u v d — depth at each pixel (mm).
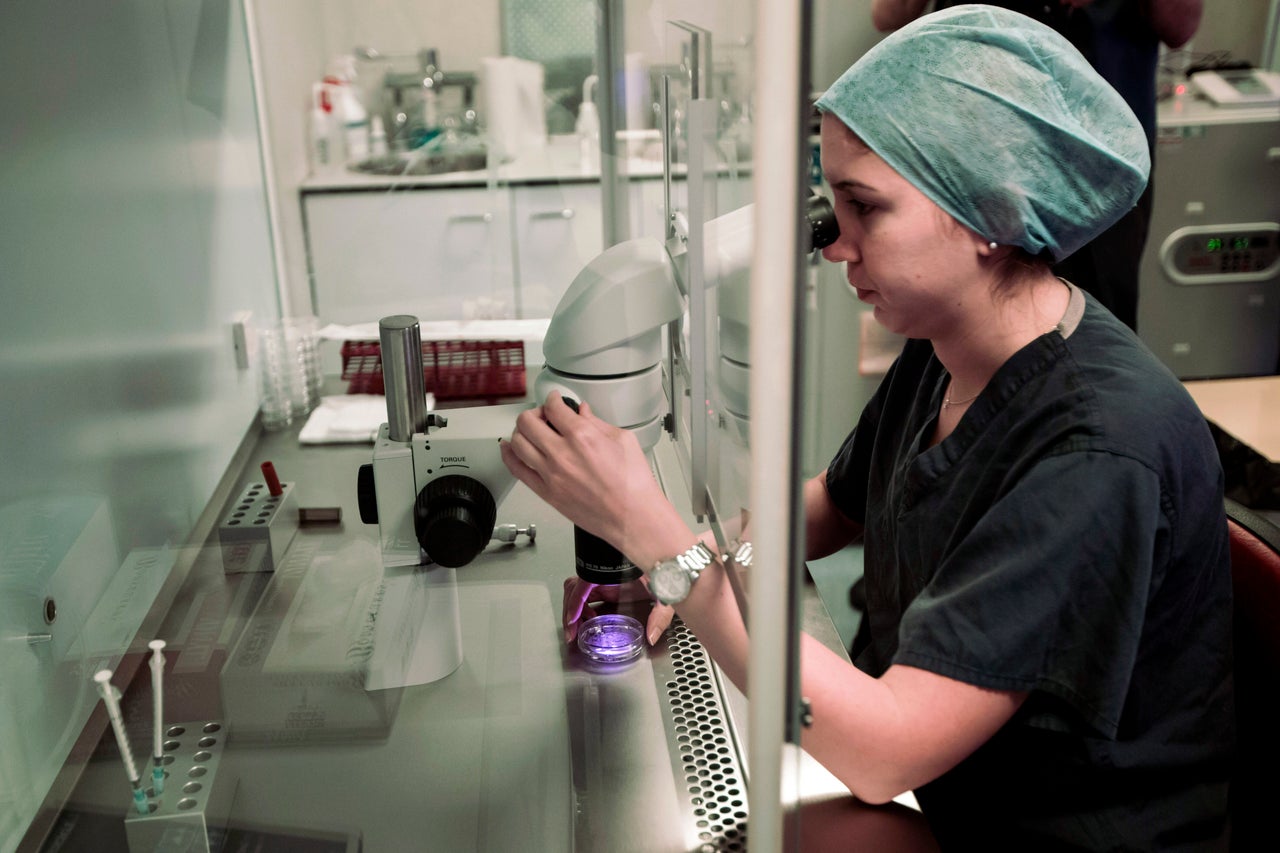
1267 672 961
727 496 774
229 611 1022
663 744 883
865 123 846
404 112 1839
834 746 816
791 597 565
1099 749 902
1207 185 3143
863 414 1258
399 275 1650
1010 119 817
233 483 1310
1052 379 909
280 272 1734
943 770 838
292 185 1751
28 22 974
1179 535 869
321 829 791
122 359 1153
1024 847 953
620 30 1419
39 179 978
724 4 729
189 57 1464
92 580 1013
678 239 967
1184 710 938
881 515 1133
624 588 1010
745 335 598
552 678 956
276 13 1758
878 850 820
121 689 915
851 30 2781
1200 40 3463
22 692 865
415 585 957
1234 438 2057
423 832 793
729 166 711
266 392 1516
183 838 788
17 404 904
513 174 1667
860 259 916
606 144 1552
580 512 904
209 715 890
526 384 1141
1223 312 3283
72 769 834
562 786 833
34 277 954
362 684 933
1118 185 861
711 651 837
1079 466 835
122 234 1185
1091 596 821
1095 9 2297
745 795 828
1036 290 950
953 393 1047
